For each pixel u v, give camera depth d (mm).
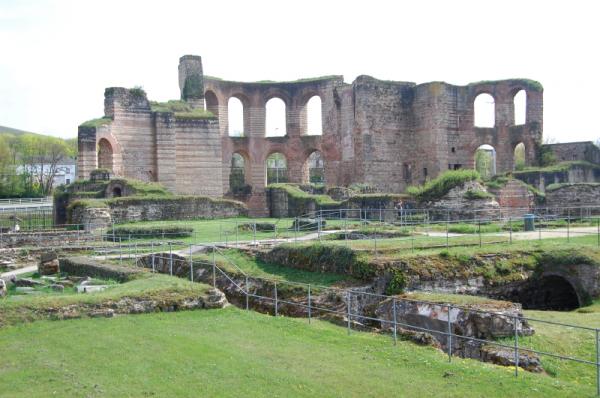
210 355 14961
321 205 49531
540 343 17781
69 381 13117
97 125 53875
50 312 17844
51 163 116312
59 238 38844
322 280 25078
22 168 121000
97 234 39656
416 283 23656
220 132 62312
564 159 59406
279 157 110500
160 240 36250
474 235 32062
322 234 35969
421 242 28375
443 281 24188
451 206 42531
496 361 16375
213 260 27000
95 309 18375
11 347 15352
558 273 25891
